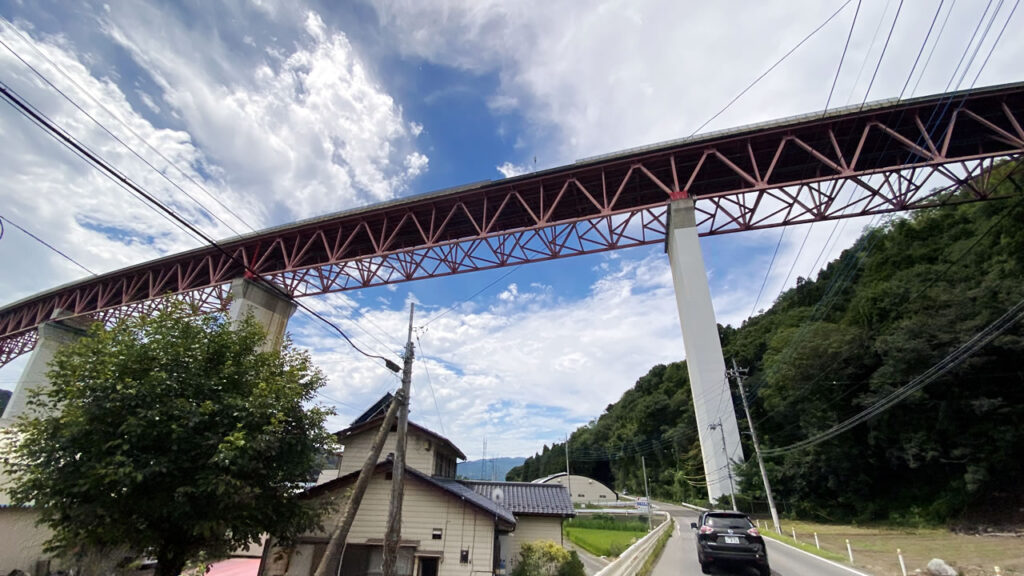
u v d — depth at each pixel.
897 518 26.20
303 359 12.74
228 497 9.34
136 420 8.87
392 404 12.71
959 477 24.39
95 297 47.81
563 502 19.86
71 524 9.22
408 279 35.62
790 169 32.59
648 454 78.06
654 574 11.25
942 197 29.91
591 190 34.41
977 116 25.36
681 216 29.70
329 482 14.48
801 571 12.22
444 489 14.06
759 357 48.59
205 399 10.24
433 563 13.69
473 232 40.16
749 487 32.97
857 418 25.84
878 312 30.00
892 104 26.41
